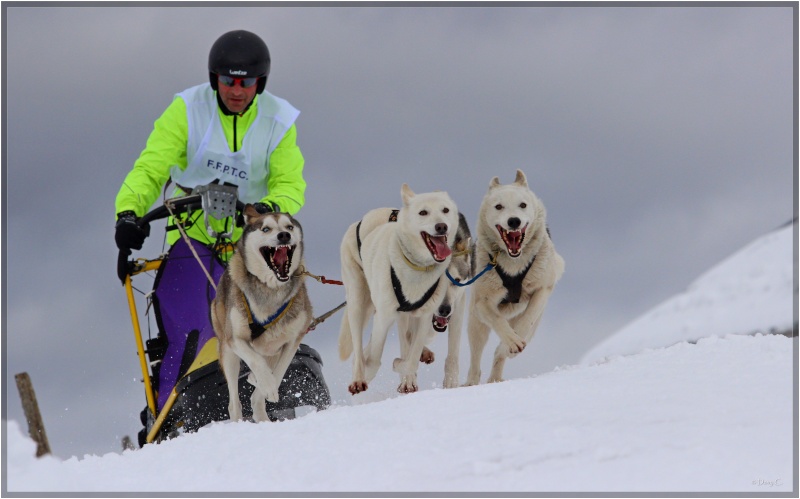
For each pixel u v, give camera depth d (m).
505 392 8.59
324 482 6.45
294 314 10.43
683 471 5.70
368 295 11.97
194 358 10.84
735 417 6.63
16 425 7.40
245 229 10.31
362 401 12.37
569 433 6.67
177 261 11.21
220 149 12.07
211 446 8.20
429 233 10.48
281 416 11.23
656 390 7.80
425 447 6.91
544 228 11.50
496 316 11.38
